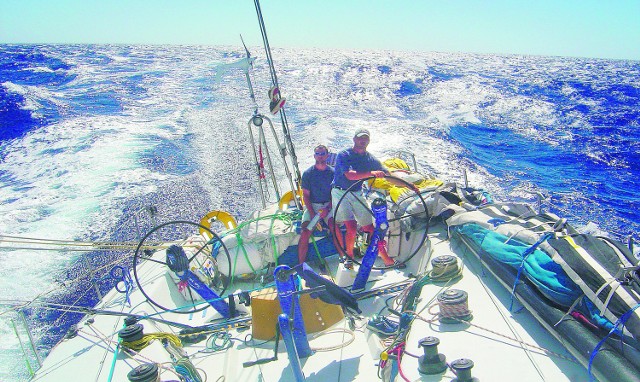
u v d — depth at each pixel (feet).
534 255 9.95
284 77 102.99
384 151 43.29
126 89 82.17
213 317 13.38
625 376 7.11
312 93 80.53
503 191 35.06
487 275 11.83
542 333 9.38
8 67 127.75
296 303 10.16
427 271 12.15
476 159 42.88
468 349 9.06
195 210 30.32
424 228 14.82
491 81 106.63
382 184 16.08
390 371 9.52
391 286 13.38
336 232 14.87
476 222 12.57
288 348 9.18
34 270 24.50
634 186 37.14
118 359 10.07
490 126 57.98
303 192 14.53
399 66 137.59
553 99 82.07
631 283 8.23
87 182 36.22
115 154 42.16
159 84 87.15
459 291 10.17
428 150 44.37
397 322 11.46
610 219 30.58
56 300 22.02
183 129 51.80
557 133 55.11
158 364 9.42
